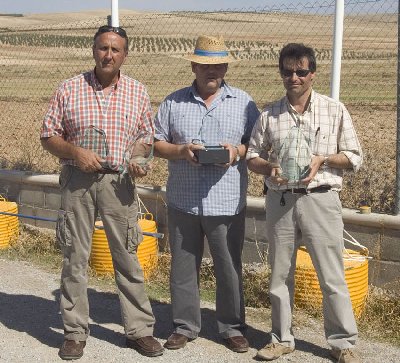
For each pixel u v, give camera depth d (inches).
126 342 225.8
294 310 253.4
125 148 210.8
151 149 213.8
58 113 209.6
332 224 207.0
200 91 218.7
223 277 222.1
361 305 253.3
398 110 275.6
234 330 226.1
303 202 206.5
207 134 217.3
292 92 203.3
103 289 282.0
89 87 209.0
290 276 215.8
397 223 267.4
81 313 218.2
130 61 596.1
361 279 251.4
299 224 208.5
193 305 227.6
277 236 211.3
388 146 530.3
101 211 211.6
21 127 665.0
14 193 370.9
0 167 408.8
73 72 1066.1
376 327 244.8
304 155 201.9
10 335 235.0
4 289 279.9
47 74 1102.4
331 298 209.5
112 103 209.3
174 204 222.7
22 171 372.8
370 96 756.6
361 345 229.8
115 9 325.1
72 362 215.5
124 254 215.5
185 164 218.7
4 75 1225.4
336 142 207.0
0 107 853.2
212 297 274.4
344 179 323.3
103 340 231.0
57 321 247.6
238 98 220.4
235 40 482.6
